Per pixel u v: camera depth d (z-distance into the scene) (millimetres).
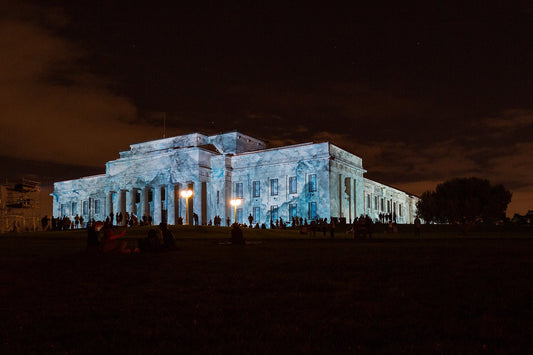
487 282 13430
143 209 104000
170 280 14961
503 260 19141
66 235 53812
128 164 106938
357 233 45688
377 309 10312
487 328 8625
